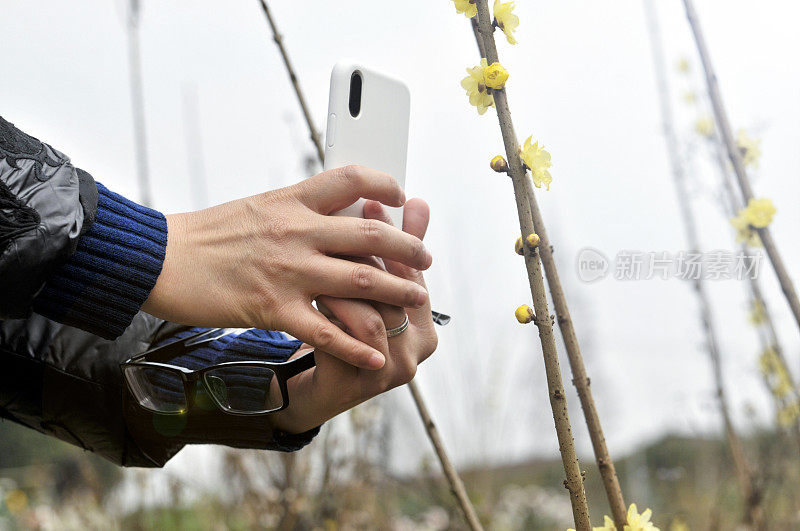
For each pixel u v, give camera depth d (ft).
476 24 3.36
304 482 9.09
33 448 21.34
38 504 13.87
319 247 2.89
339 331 2.87
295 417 3.44
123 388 3.54
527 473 19.21
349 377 3.15
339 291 2.88
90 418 3.72
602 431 3.09
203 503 10.16
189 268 2.92
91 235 2.91
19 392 3.72
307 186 2.97
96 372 3.64
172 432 3.56
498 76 2.71
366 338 2.94
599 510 15.56
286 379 3.25
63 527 12.26
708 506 8.84
